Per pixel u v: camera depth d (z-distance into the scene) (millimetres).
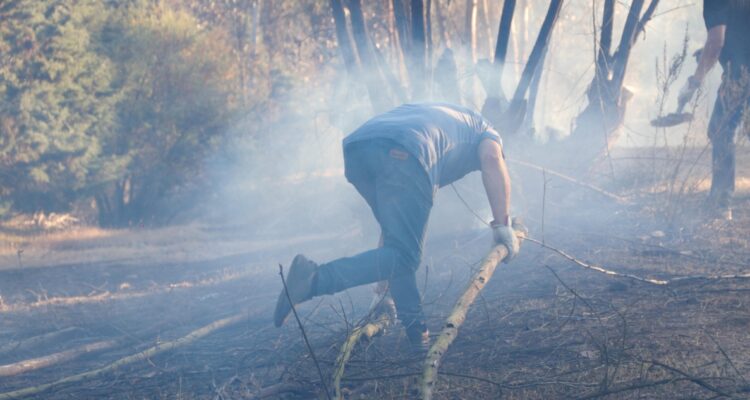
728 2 7316
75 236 23672
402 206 3895
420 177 3908
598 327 4598
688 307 4891
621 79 9375
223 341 5332
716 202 7605
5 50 25422
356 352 4422
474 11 10234
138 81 28656
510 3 8250
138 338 5770
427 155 3939
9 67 25531
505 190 4156
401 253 3877
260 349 4750
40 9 25922
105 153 28031
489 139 4254
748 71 7477
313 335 5086
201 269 11289
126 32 28422
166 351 5051
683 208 7547
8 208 26109
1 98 25062
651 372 3736
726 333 4285
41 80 25922
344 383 4012
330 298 6422
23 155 25531
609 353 4066
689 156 10172
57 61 26078
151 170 29328
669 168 9797
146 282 10148
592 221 8000
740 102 7348
